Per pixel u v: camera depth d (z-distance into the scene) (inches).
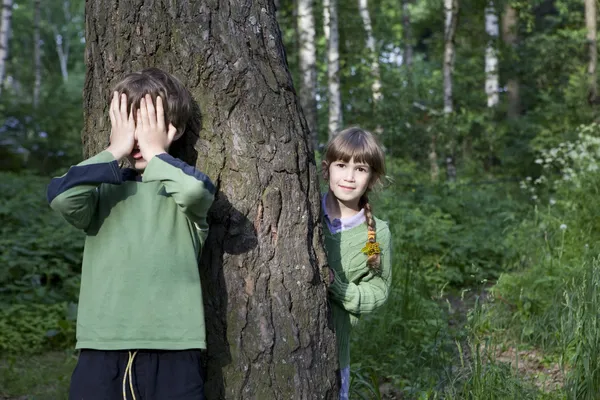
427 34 1074.1
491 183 496.7
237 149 92.9
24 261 259.4
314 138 489.4
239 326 91.4
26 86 833.5
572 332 152.6
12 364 189.5
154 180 82.7
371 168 104.6
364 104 488.1
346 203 106.8
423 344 171.6
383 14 815.1
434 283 253.8
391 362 169.3
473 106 685.9
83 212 83.4
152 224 85.4
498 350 177.8
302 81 495.2
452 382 134.8
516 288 208.5
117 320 82.8
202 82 93.8
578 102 567.2
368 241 103.5
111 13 97.2
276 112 95.1
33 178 480.4
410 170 477.1
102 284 84.0
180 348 83.4
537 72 668.7
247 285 91.9
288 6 595.8
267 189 93.0
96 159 83.8
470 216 347.6
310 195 96.6
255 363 91.2
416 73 730.2
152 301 83.4
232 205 92.3
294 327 92.4
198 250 88.7
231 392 91.0
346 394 105.0
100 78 98.9
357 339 172.9
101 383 82.2
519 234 288.8
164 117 87.9
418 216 305.6
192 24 94.3
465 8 655.1
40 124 659.4
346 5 609.3
